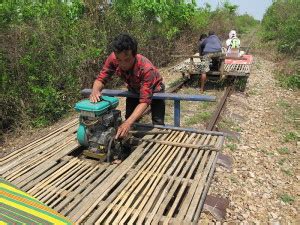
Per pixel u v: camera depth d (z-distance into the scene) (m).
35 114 6.81
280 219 4.20
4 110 6.44
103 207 3.24
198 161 4.11
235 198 4.45
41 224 2.61
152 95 4.47
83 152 4.34
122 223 3.06
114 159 4.29
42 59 7.25
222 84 9.89
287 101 9.02
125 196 3.41
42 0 8.30
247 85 10.37
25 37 6.93
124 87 9.84
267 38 19.67
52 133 5.02
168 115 7.20
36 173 3.86
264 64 14.00
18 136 6.36
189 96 4.62
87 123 4.16
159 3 12.55
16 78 6.73
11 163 4.12
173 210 3.25
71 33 8.20
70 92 7.64
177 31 14.00
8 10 6.96
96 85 4.53
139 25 11.27
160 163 4.05
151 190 3.53
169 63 13.45
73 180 3.76
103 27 9.41
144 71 4.19
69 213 3.17
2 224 2.50
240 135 6.41
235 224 3.93
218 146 4.40
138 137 4.81
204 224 3.81
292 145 6.31
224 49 11.88
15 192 2.89
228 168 5.10
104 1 9.61
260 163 5.49
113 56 4.47
